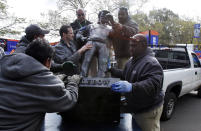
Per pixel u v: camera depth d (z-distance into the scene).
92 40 2.07
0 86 1.11
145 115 1.93
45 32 2.20
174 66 5.54
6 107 1.08
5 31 11.04
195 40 29.12
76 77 1.53
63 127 1.71
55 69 2.13
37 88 1.10
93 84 1.58
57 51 2.32
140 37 1.88
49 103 1.12
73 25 3.23
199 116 4.62
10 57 1.17
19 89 1.09
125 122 1.88
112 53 2.36
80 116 1.64
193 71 5.30
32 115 1.13
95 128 1.69
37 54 1.20
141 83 1.62
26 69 1.10
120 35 2.15
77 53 2.02
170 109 4.24
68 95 1.24
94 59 2.15
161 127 3.93
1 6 10.88
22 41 2.12
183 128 3.88
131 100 1.92
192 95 6.98
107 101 1.59
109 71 2.23
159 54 5.48
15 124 1.09
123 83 1.53
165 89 3.79
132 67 1.96
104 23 2.14
